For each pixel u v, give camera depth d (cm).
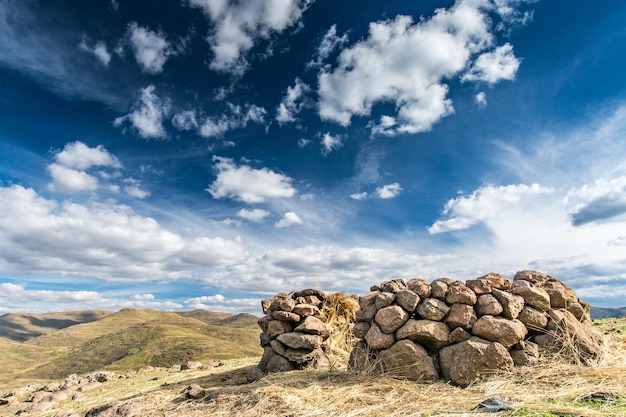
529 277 792
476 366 610
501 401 458
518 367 613
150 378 1011
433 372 642
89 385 968
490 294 691
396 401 544
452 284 722
